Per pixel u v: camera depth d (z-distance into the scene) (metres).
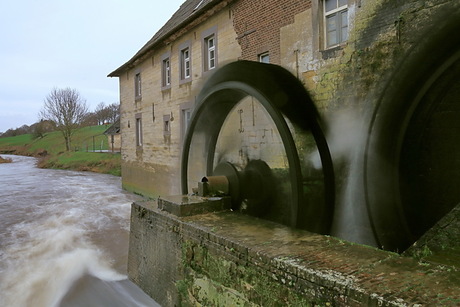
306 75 6.66
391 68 5.09
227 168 5.44
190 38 11.48
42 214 12.43
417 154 4.43
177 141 12.70
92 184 21.08
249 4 8.31
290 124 5.15
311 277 2.50
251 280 3.06
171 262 4.33
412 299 2.02
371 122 4.48
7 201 15.19
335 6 6.20
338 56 5.94
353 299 2.21
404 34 4.89
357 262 2.65
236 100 6.05
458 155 4.13
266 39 7.76
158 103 14.25
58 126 47.16
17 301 5.65
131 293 5.24
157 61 14.24
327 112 6.15
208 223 4.01
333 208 5.25
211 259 3.59
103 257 7.59
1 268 7.11
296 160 4.67
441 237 2.86
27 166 37.62
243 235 3.50
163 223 4.52
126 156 18.12
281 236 3.43
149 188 15.21
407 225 4.42
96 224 10.79
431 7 4.56
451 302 1.96
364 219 4.80
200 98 6.00
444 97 4.16
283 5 7.21
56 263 7.27
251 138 7.35
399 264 2.56
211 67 10.71
